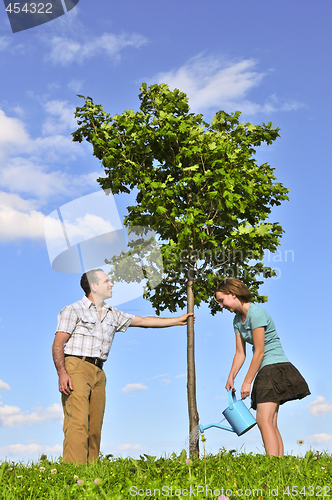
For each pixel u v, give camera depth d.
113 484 2.60
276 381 3.53
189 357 4.64
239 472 2.85
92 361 3.91
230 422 3.78
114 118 4.85
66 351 3.91
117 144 4.87
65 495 2.45
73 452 3.59
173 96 4.89
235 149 4.85
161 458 3.23
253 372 3.63
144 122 4.84
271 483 2.59
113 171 4.96
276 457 3.21
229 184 4.34
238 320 3.88
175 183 4.80
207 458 3.56
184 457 3.26
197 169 4.82
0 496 2.42
